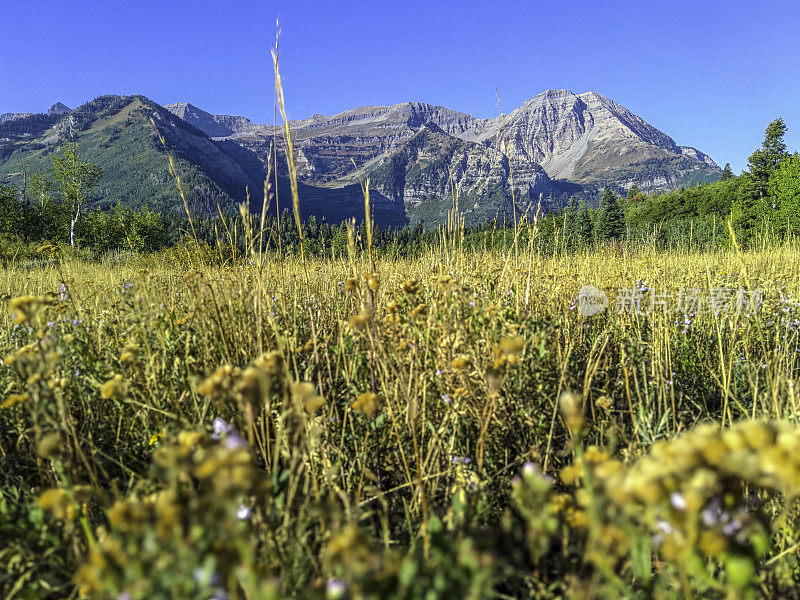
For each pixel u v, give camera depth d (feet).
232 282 11.05
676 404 11.01
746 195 116.98
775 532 6.10
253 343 9.75
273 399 7.95
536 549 4.20
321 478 6.89
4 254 44.32
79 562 4.62
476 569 3.24
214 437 4.78
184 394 7.91
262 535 4.75
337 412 8.66
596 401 9.18
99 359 9.03
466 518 5.54
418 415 8.50
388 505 7.37
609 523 3.47
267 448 6.99
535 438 8.25
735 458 2.99
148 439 7.78
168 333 9.43
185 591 2.87
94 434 8.32
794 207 73.26
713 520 3.21
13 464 7.69
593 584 3.81
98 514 6.45
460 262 14.47
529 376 9.03
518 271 13.12
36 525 5.50
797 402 8.09
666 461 3.22
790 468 2.77
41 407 5.87
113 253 57.88
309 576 5.11
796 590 5.19
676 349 13.65
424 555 4.68
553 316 12.30
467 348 8.81
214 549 3.08
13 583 5.08
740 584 3.10
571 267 21.30
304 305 12.45
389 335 8.89
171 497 3.37
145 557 3.09
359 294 9.51
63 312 11.25
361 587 3.08
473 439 8.50
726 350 13.79
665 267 22.61
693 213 226.58
